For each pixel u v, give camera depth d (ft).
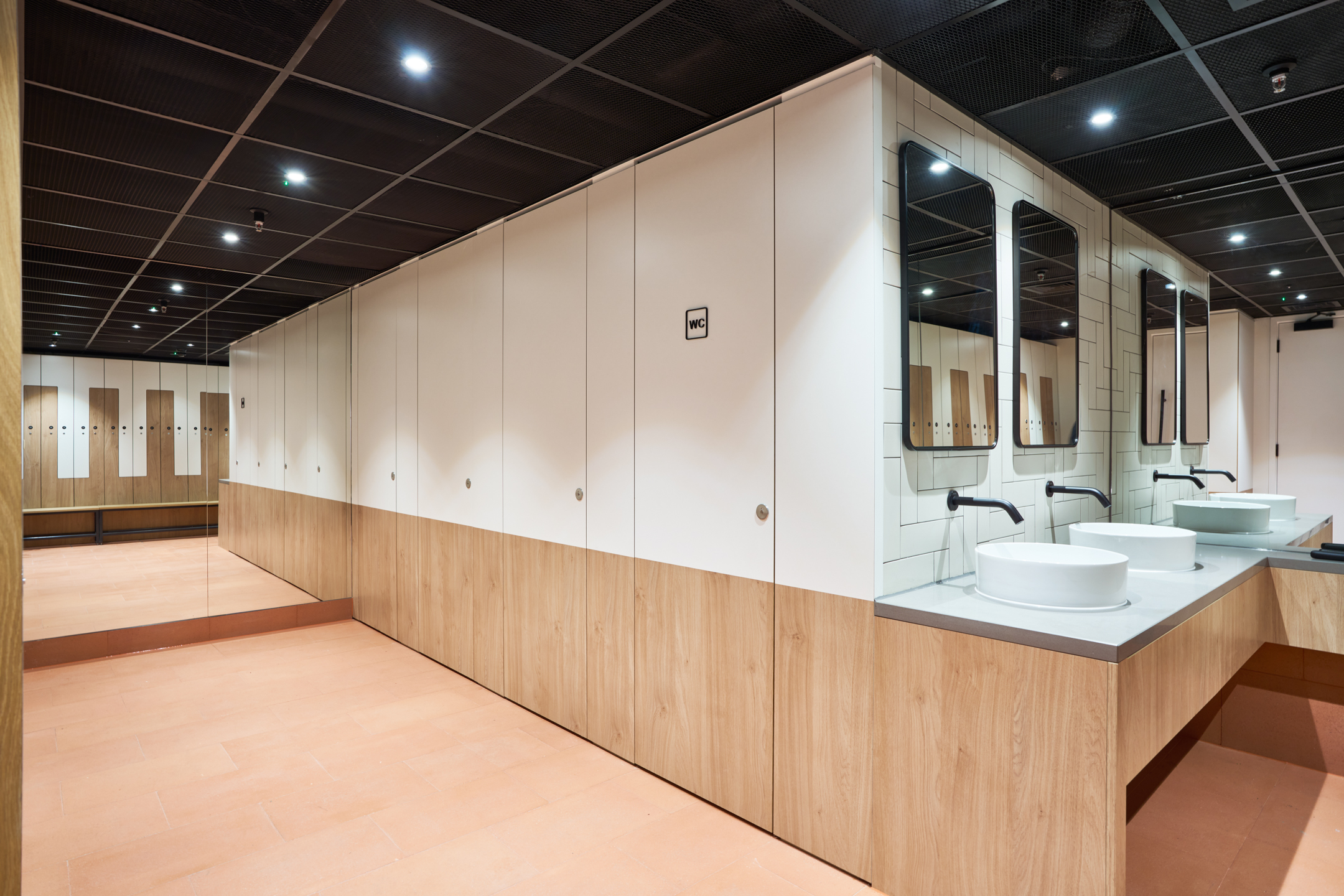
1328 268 8.74
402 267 15.02
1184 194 10.16
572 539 10.75
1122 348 10.94
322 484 17.92
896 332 7.27
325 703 12.05
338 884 7.20
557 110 8.45
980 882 6.23
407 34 6.96
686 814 8.53
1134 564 8.46
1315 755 9.61
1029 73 7.45
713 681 8.67
